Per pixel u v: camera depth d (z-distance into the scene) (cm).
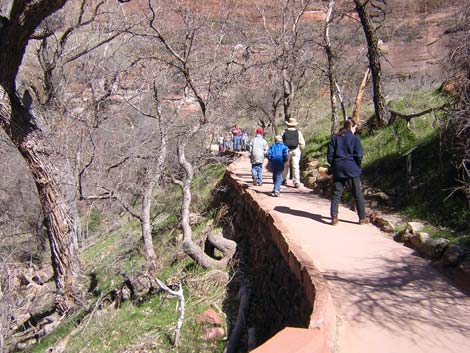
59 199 1259
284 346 342
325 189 1188
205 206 1653
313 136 1838
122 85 1595
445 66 912
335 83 1606
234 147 2703
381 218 839
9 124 1205
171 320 900
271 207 1003
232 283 945
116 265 1412
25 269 1752
